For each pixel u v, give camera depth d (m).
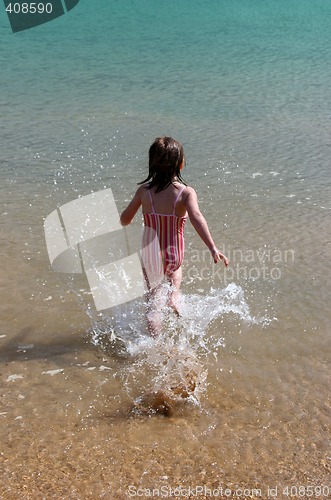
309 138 8.60
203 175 7.36
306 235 6.00
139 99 10.24
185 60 12.66
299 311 4.85
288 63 12.41
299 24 16.11
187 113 9.59
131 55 13.06
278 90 10.72
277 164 7.72
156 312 4.45
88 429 3.70
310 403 3.92
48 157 7.87
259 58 12.80
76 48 13.59
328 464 3.46
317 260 5.57
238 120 9.30
